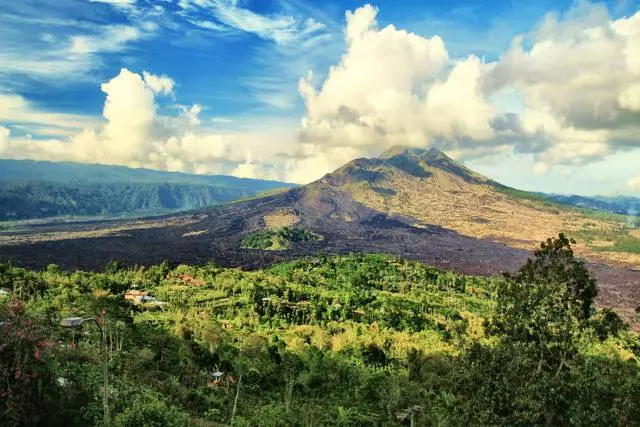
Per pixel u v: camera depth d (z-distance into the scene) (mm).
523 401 22562
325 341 84688
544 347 25609
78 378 31688
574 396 23047
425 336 99062
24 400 23250
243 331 90625
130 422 26281
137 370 47375
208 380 55312
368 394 58719
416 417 48062
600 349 62812
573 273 25516
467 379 25344
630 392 22016
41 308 63375
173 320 89562
